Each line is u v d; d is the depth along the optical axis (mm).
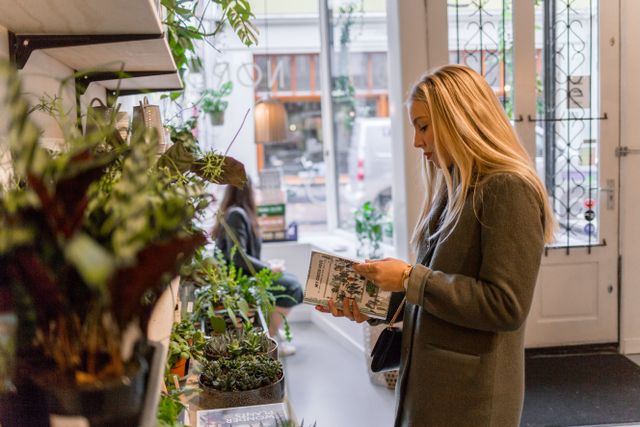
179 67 2383
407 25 3807
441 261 1508
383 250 4844
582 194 4117
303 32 6152
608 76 4035
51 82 1509
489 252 1408
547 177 4082
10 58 1262
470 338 1486
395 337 1718
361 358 4430
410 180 3875
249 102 6023
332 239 5727
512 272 1382
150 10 1091
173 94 2838
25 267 625
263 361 1702
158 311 917
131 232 604
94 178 653
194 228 929
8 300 722
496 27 3922
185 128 2555
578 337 4215
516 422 1542
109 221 640
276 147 6309
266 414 1484
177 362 1736
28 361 690
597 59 4031
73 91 1724
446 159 1534
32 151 594
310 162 6320
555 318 4191
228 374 1608
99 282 514
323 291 1676
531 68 3963
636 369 3875
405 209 3904
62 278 643
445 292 1419
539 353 4195
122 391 684
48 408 689
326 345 4789
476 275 1469
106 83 2148
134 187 641
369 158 5441
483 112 1510
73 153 654
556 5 3959
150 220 658
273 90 6266
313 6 6090
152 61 1671
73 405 675
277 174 5625
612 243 4164
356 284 1662
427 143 1599
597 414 3252
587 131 4074
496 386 1488
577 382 3688
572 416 3236
